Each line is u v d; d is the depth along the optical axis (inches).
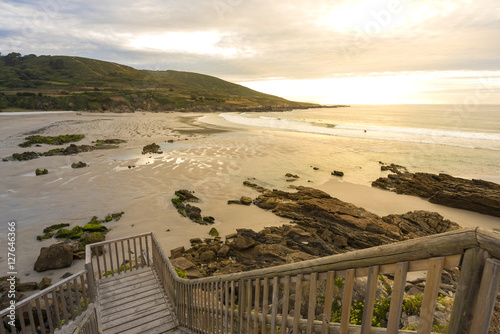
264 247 601.0
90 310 212.2
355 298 258.2
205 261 584.7
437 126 2910.9
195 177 1149.7
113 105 4483.3
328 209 828.0
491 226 804.0
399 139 2069.4
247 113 5457.7
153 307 267.3
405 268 64.2
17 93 4057.6
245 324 150.4
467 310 52.8
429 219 791.1
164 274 281.1
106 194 950.4
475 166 1357.0
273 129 2625.5
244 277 131.3
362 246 673.0
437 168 1334.9
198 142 1886.1
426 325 61.2
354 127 2832.2
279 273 107.1
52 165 1288.1
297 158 1505.9
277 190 1005.2
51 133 2190.0
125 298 278.1
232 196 976.9
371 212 880.3
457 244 53.2
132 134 2224.4
